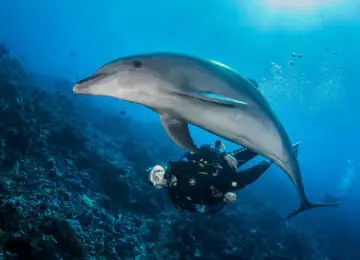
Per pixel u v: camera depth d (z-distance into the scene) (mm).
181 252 7230
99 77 2402
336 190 26750
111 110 24484
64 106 14492
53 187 6824
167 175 2998
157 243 7168
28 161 7480
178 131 3004
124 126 17047
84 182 8109
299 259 9797
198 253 7309
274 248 9383
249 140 3127
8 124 7629
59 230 4766
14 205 4723
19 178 6559
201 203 3012
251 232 9406
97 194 7902
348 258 13695
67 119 11570
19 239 4324
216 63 3010
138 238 6844
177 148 16719
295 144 3953
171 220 8180
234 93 2932
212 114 2826
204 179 2893
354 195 25719
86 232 5711
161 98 2635
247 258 7789
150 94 2588
